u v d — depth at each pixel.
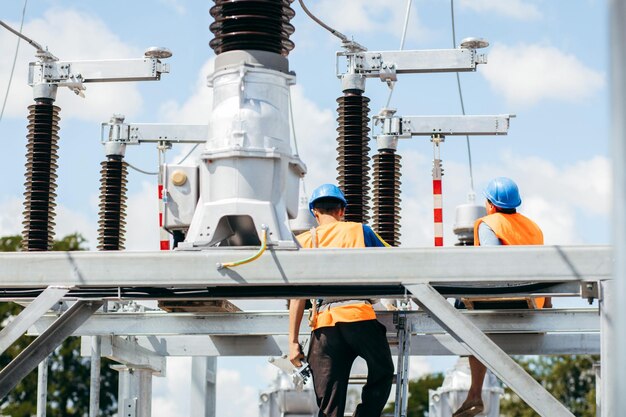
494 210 8.54
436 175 10.03
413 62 9.32
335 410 7.27
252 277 6.14
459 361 11.09
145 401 10.28
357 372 10.16
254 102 6.48
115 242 10.19
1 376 6.56
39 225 9.16
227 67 6.58
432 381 54.81
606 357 5.95
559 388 44.88
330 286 6.48
